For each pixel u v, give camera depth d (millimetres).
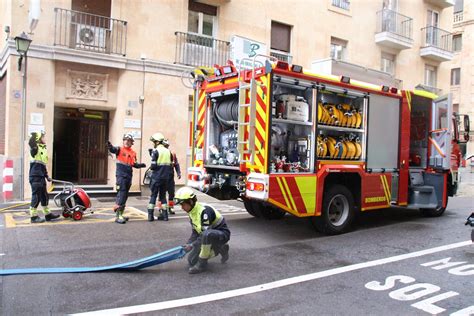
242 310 4070
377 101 8023
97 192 11992
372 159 7953
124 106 12242
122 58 12023
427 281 5012
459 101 32500
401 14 19297
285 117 6719
